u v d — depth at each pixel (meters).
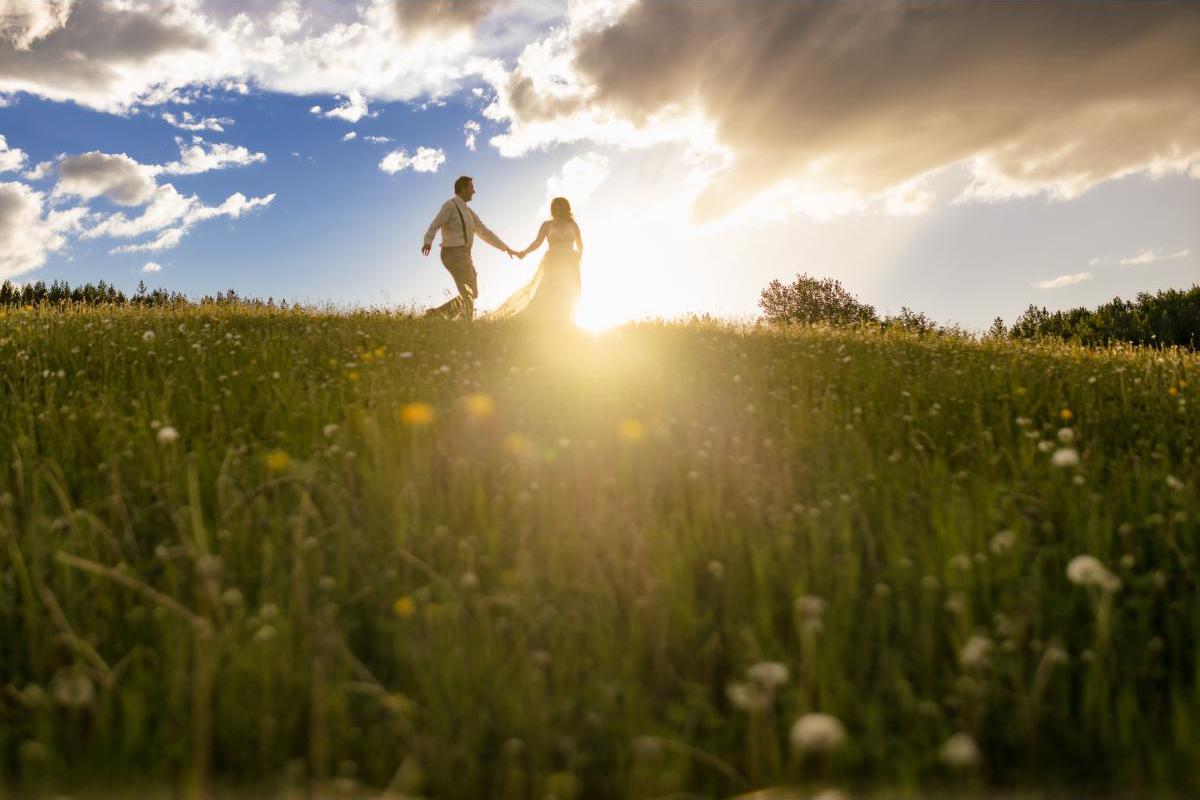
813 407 5.78
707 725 2.55
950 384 6.93
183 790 2.25
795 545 3.62
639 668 2.83
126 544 3.51
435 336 9.20
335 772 2.36
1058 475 4.23
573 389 6.42
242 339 8.66
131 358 7.41
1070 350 10.79
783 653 2.76
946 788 2.26
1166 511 3.87
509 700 2.54
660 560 3.40
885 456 4.83
